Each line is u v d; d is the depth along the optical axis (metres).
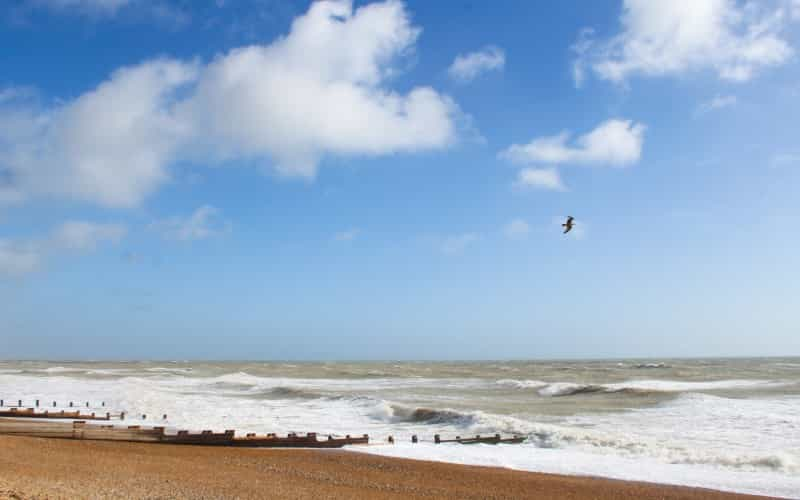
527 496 17.05
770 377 71.44
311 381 75.38
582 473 20.28
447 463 21.80
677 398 42.81
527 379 76.06
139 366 159.75
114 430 26.75
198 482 16.97
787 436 26.86
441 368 132.00
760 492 17.73
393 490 17.50
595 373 91.44
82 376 83.44
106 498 13.70
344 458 22.59
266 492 16.17
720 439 26.48
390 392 55.69
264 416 35.75
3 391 52.62
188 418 34.84
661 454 23.25
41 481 15.10
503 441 26.11
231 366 160.50
